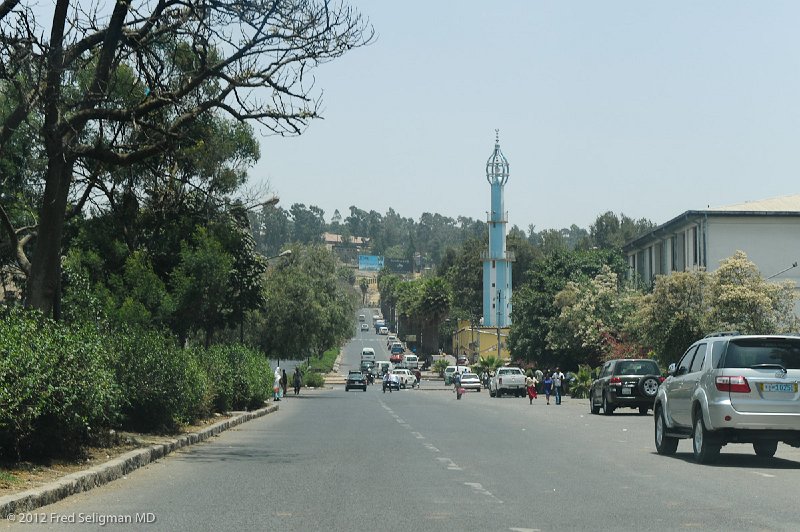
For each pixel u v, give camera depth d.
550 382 69.44
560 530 12.77
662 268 90.38
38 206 37.53
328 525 13.09
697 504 15.35
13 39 23.88
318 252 96.56
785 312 59.59
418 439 29.89
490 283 165.62
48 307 24.80
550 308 102.50
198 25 25.41
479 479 18.77
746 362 21.58
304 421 41.09
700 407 22.28
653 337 62.34
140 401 26.14
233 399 44.16
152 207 39.41
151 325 38.34
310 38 25.31
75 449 19.33
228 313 51.19
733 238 76.38
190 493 16.59
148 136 28.25
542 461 22.66
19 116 24.19
